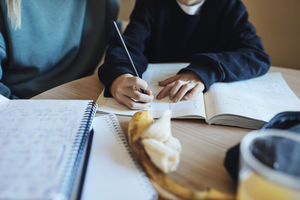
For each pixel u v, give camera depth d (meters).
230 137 0.42
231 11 0.86
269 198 0.20
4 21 0.85
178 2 0.88
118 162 0.34
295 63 1.14
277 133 0.25
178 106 0.51
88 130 0.38
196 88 0.56
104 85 0.65
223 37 0.89
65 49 1.01
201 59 0.67
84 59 1.06
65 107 0.44
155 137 0.34
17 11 0.83
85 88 0.63
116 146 0.38
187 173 0.32
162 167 0.30
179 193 0.28
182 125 0.46
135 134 0.36
